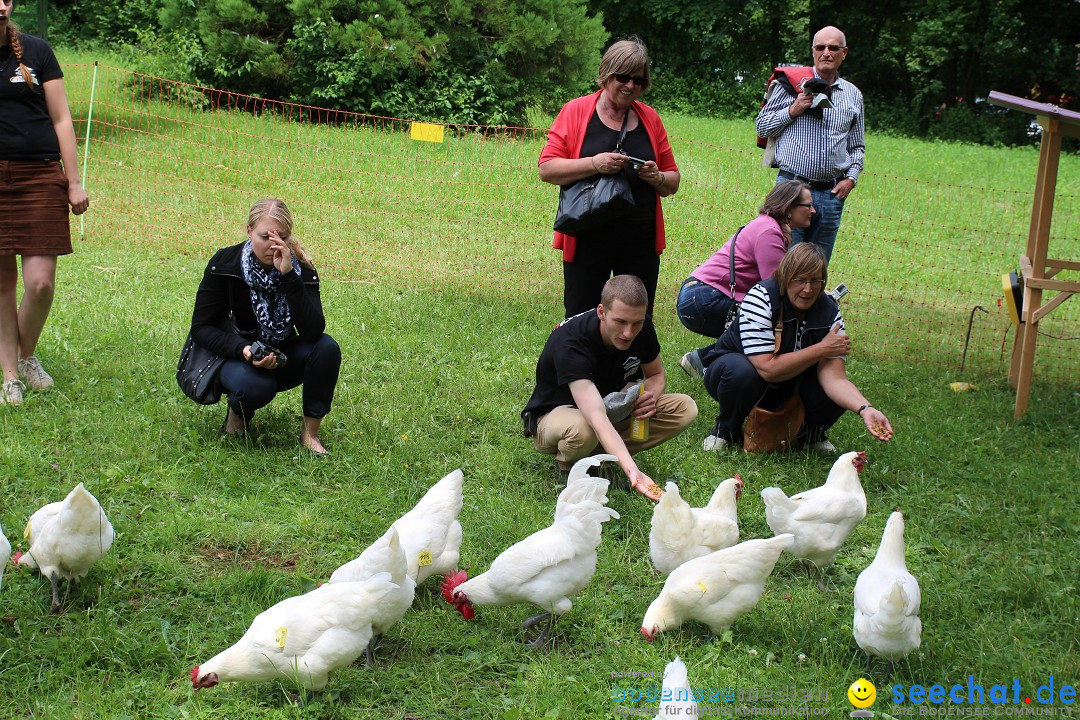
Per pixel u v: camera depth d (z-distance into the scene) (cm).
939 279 1129
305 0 1708
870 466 554
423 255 1007
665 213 1266
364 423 567
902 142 2377
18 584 384
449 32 1834
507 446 556
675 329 831
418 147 1469
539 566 358
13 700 318
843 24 3102
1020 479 543
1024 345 648
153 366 623
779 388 559
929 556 458
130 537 425
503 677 353
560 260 1046
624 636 380
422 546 378
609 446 451
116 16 2414
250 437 532
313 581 399
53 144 550
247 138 1431
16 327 565
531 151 1530
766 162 772
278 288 503
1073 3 2894
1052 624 398
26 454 486
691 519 400
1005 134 2695
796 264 524
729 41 3094
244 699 328
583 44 1934
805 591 421
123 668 337
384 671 347
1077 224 1469
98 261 873
